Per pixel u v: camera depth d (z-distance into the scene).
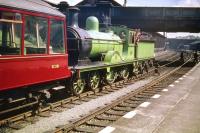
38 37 8.91
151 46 23.94
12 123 8.37
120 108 10.55
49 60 9.46
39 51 8.97
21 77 8.18
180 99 11.98
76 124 8.17
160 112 9.77
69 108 10.45
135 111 9.81
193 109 10.29
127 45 18.12
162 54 59.94
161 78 18.64
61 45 10.28
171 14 40.06
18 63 8.04
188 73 22.23
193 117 9.25
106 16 19.89
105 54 15.30
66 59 10.60
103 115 9.63
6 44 7.65
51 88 10.23
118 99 11.71
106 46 15.36
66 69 10.62
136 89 14.17
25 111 9.47
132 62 18.56
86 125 8.49
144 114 9.45
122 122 8.52
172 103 11.23
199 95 13.05
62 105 10.64
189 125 8.41
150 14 40.44
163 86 15.81
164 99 11.98
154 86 15.80
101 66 13.84
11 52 7.82
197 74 21.64
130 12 40.62
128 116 9.16
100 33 15.41
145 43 21.92
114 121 8.87
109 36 16.30
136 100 12.12
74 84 12.01
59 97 12.20
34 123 8.57
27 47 8.41
